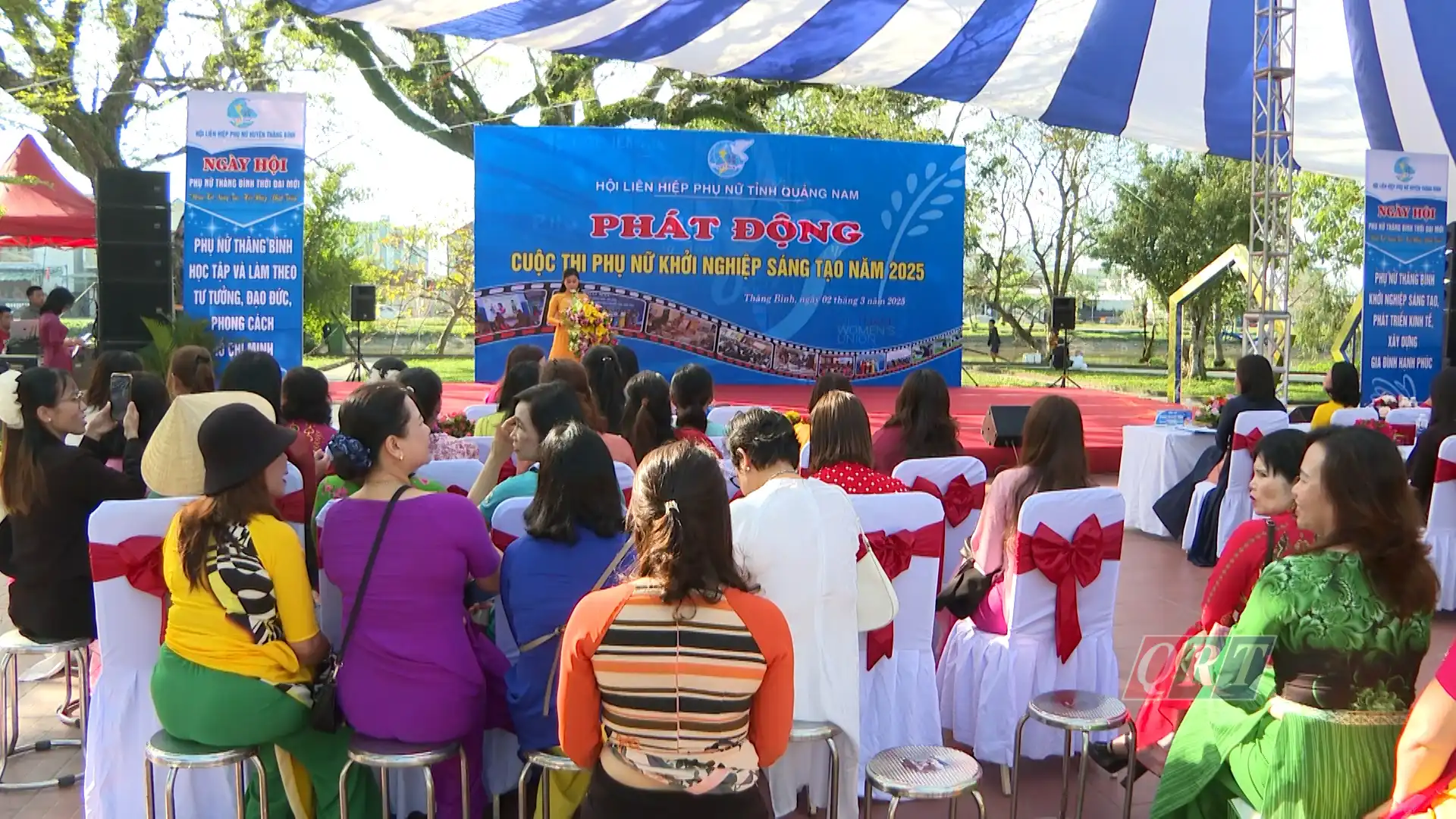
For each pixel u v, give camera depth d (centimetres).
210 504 242
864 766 288
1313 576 207
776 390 1281
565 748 181
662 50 805
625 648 171
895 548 291
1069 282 2556
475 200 1237
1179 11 752
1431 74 766
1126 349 2553
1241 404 590
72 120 1451
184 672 240
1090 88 851
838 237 1327
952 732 345
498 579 258
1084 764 269
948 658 338
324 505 310
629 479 335
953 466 372
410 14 718
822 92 1906
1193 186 2167
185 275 689
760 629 173
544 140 1244
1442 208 871
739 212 1296
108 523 260
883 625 263
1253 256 791
